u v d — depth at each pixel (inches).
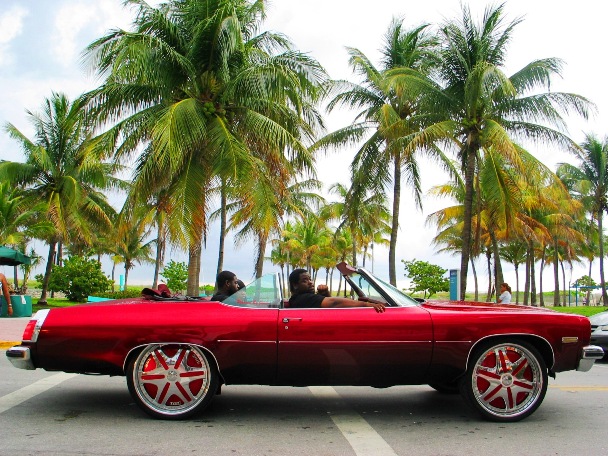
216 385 214.5
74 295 1396.4
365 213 1448.1
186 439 188.5
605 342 442.3
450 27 792.9
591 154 1656.0
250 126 650.2
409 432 200.8
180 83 677.3
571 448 182.2
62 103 1181.1
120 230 673.0
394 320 213.2
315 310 216.7
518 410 215.0
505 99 776.9
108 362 212.1
